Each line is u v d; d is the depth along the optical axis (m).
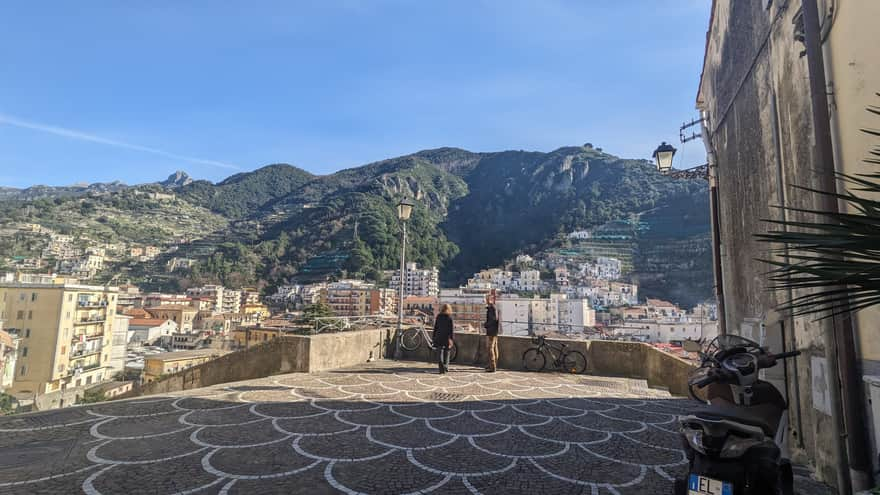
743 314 6.62
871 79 3.31
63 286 72.00
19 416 5.37
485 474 4.03
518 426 5.68
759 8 5.64
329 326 12.48
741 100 6.52
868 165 3.38
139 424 5.21
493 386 8.49
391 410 6.29
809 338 4.35
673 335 61.69
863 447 3.42
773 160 5.32
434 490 3.63
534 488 3.74
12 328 68.94
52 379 69.50
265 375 9.79
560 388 8.58
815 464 4.25
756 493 2.46
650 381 9.85
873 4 3.26
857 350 3.55
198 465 3.99
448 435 5.19
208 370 10.57
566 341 10.84
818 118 3.74
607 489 3.76
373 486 3.67
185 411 5.85
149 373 73.06
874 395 3.23
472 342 11.54
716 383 2.93
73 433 4.80
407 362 11.45
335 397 6.99
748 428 2.46
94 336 81.12
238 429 5.12
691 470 2.63
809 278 1.94
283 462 4.14
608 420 6.14
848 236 1.79
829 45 3.84
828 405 3.96
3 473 3.67
